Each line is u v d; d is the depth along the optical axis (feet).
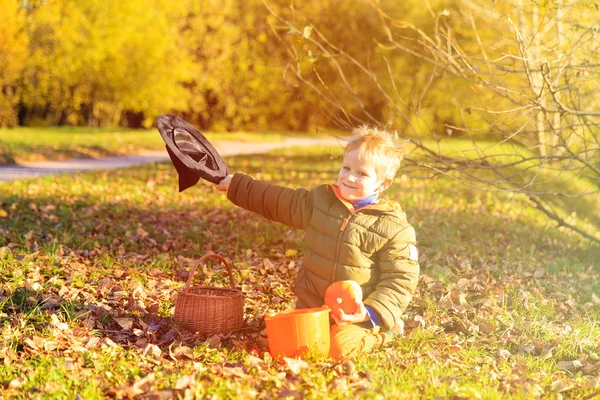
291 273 20.53
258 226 27.66
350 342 12.57
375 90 111.14
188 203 35.50
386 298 12.53
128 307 15.51
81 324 14.24
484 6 28.58
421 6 87.15
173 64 111.04
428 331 14.98
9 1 91.76
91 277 18.11
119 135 91.91
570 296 19.27
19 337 13.15
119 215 29.94
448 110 68.80
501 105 27.91
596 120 27.30
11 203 31.48
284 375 11.44
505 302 17.65
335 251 12.83
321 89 117.91
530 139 27.89
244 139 110.52
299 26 115.24
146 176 49.42
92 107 125.18
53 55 102.68
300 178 53.98
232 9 121.49
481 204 38.70
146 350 12.67
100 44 103.55
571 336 15.30
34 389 10.74
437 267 20.76
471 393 10.93
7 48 91.56
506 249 25.26
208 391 10.63
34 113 121.29
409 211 33.22
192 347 13.16
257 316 15.51
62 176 46.21
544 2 18.93
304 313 12.10
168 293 16.80
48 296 15.75
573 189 45.47
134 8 106.22
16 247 21.61
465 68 23.77
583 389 12.05
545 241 28.53
